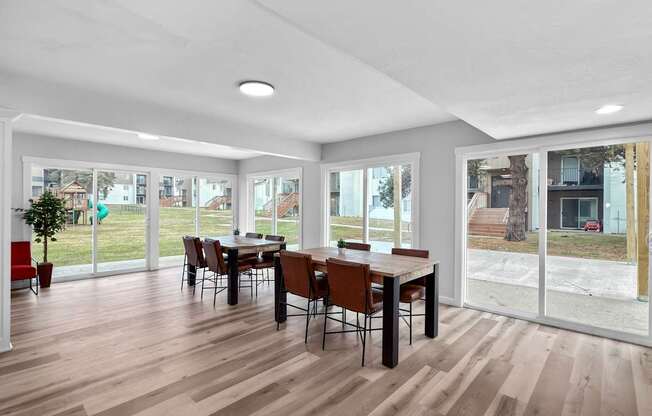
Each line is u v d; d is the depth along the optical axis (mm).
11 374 2477
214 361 2713
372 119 4285
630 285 3453
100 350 2896
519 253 4105
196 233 7355
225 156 7457
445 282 4426
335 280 2891
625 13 1431
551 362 2750
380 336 3277
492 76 2160
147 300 4449
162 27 2076
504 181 4184
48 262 5195
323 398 2209
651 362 2764
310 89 3209
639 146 3385
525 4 1381
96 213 5965
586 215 3680
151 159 6578
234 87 3164
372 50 1826
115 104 3492
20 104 2896
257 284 5176
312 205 6203
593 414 2068
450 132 4383
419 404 2152
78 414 2014
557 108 2791
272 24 2035
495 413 2066
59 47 2357
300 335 3275
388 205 5125
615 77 2146
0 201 2812
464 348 3010
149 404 2121
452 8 1418
